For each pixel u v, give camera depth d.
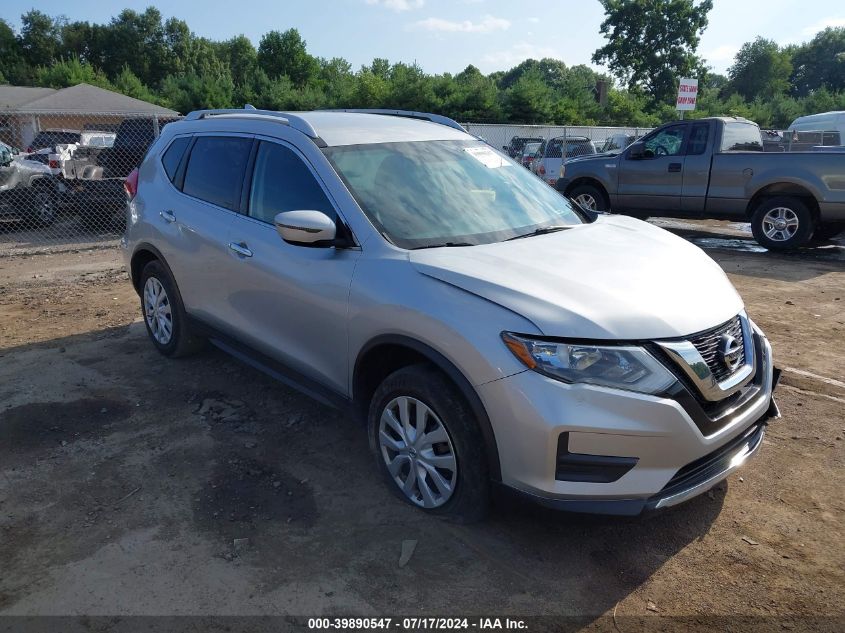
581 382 2.67
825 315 6.59
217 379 4.89
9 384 4.80
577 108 40.16
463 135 4.54
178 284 4.81
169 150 5.07
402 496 3.36
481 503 3.00
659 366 2.72
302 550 3.05
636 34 51.28
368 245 3.38
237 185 4.27
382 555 3.02
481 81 38.41
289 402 4.54
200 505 3.38
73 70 46.28
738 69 77.88
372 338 3.25
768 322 6.37
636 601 2.77
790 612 2.71
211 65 82.44
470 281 2.96
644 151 11.07
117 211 12.34
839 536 3.16
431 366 3.13
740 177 10.03
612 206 11.70
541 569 2.95
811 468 3.73
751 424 3.10
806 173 9.41
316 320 3.60
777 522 3.27
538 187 4.40
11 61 77.00
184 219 4.61
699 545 3.11
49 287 7.85
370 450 3.84
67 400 4.54
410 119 4.63
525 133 23.38
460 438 2.95
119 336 5.86
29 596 2.76
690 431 2.74
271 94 43.22
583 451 2.68
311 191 3.73
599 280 3.04
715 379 2.88
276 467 3.74
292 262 3.71
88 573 2.89
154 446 3.96
